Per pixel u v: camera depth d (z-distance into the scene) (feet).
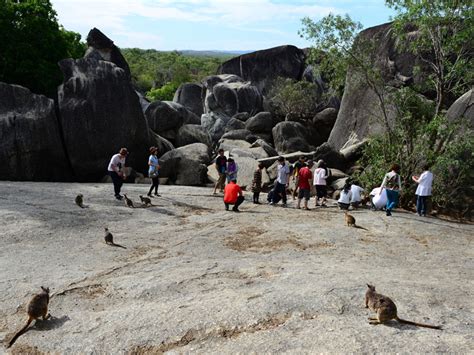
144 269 28.25
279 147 100.48
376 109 68.08
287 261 29.89
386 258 31.53
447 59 53.36
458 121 49.73
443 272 28.66
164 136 94.94
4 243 32.78
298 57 139.03
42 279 26.30
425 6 49.39
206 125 119.44
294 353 17.20
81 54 104.47
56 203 44.65
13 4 84.48
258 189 51.26
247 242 34.88
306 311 20.83
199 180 69.72
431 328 18.90
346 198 48.49
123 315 21.53
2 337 20.16
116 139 71.67
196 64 421.18
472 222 47.39
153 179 51.01
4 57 81.05
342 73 56.08
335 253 32.24
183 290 24.54
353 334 18.26
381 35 80.94
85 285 25.52
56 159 68.64
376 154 55.21
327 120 110.32
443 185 49.62
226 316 20.58
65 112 69.10
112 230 37.52
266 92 139.85
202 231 37.99
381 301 19.45
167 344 18.90
